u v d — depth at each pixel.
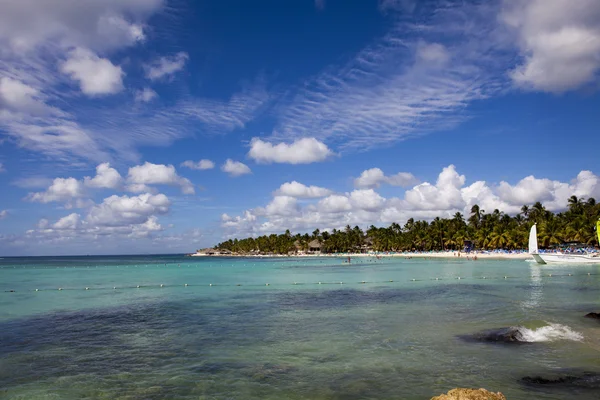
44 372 16.05
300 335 21.92
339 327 23.86
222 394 13.55
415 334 21.56
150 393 13.73
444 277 61.38
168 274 80.69
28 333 23.55
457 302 33.66
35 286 56.00
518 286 46.00
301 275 72.44
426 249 176.88
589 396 12.88
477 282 52.03
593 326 22.53
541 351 17.80
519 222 143.12
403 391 13.56
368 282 55.53
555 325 22.25
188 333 22.94
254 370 15.98
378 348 18.86
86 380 15.08
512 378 14.55
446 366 16.02
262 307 32.84
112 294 45.00
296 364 16.66
